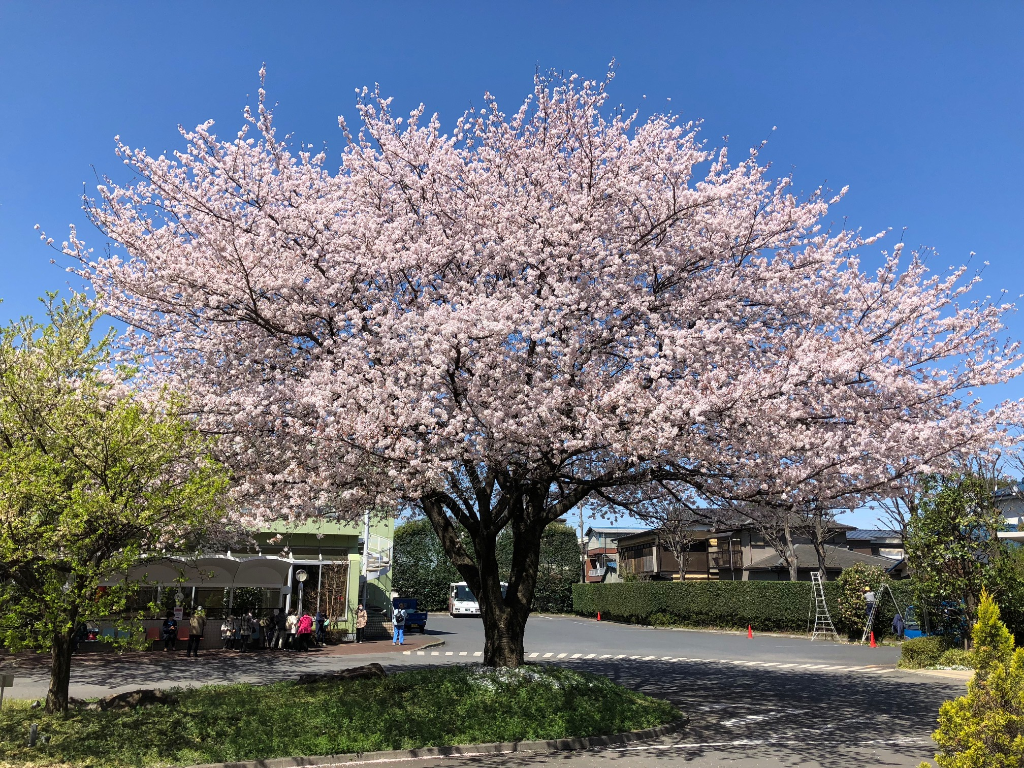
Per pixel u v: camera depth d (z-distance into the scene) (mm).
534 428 10016
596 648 25109
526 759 9070
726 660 21469
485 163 12797
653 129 12398
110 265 11320
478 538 13602
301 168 12742
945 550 19047
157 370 12984
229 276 11094
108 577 9641
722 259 12367
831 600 30547
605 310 11273
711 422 10148
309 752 8875
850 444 9836
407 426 10148
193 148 11742
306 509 11242
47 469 8891
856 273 11617
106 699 11172
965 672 17953
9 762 8016
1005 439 9961
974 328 10961
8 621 8750
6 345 10172
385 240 11641
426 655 22031
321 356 11336
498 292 11305
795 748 9773
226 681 15547
